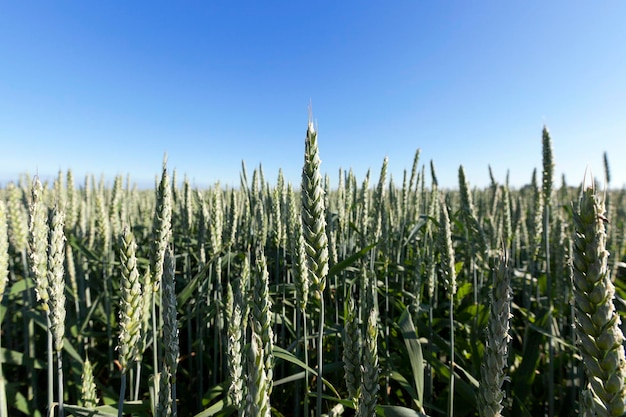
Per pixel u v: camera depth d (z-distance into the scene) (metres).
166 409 2.60
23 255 5.61
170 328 2.65
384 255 6.35
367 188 7.45
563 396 5.11
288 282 7.29
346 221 7.39
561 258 5.33
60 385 2.83
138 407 3.41
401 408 2.98
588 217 1.56
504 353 1.82
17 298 6.47
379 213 6.37
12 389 4.35
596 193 1.56
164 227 3.31
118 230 8.12
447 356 5.90
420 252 5.80
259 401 1.76
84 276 7.33
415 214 9.54
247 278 4.30
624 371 1.53
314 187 2.71
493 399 1.84
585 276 1.57
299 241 3.37
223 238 7.52
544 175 5.47
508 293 1.81
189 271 7.60
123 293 2.62
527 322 5.41
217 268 5.87
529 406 5.01
